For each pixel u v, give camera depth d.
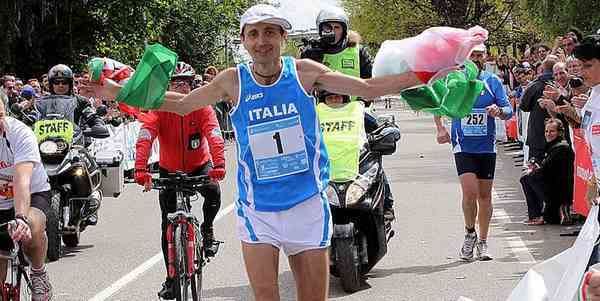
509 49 57.84
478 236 11.42
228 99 5.88
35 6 33.44
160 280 9.82
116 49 36.09
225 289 9.29
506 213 13.91
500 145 26.34
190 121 7.98
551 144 12.72
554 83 13.64
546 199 12.69
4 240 6.69
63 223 11.36
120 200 16.84
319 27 9.62
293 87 5.68
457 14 57.06
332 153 9.02
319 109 9.40
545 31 25.55
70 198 11.49
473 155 10.27
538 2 25.45
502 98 10.12
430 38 5.33
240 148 5.80
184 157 8.12
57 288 9.52
